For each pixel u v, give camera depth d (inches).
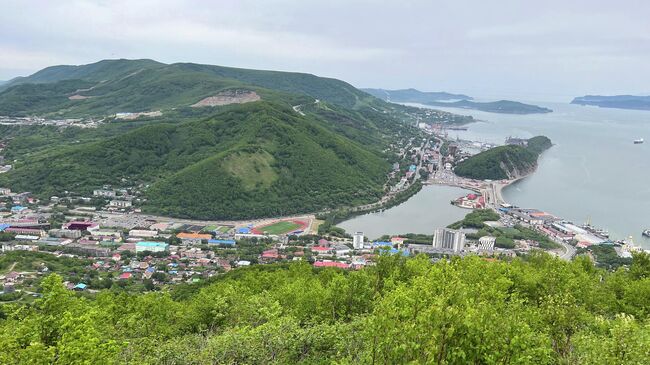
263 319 2046.0
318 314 2018.9
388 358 1031.6
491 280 1918.1
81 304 1494.8
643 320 1861.5
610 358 1008.2
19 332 1248.2
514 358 987.3
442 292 1182.9
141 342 1727.4
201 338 1718.8
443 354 984.9
